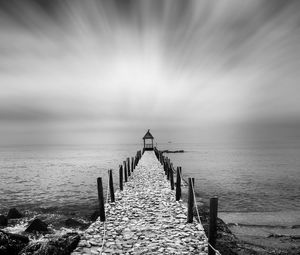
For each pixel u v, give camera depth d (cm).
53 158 11738
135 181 2111
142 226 1005
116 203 1382
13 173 5941
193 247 808
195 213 1391
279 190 3475
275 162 7681
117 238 889
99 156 12494
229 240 1259
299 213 2384
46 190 3681
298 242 1655
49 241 804
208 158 9388
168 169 2166
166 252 770
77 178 4856
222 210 2500
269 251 1339
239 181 4216
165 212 1195
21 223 2003
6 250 885
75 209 2552
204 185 3838
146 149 6259
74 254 771
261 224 2070
